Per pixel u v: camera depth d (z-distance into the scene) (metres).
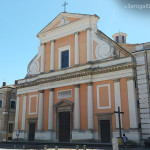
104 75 25.03
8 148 21.09
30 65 33.97
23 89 33.53
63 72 28.73
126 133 21.78
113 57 25.33
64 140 27.00
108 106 24.02
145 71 21.94
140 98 21.61
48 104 29.53
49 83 29.86
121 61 24.14
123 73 23.62
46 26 32.94
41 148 20.66
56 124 28.03
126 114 22.48
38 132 28.98
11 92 41.00
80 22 29.08
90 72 25.67
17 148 21.11
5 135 38.12
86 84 26.19
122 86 23.50
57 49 31.09
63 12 31.34
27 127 31.25
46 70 31.48
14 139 31.91
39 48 33.56
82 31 28.75
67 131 27.00
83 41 28.34
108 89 24.47
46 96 30.12
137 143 20.91
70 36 29.95
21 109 33.00
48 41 32.31
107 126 23.81
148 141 18.66
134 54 22.91
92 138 23.92
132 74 23.00
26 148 20.83
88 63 26.34
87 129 24.56
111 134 23.11
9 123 39.41
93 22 28.30
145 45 22.83
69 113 27.41
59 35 31.08
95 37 27.58
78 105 26.12
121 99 23.22
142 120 21.02
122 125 22.44
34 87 32.03
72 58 28.92
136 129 21.38
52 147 21.47
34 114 30.92
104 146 20.66
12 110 40.44
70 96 27.47
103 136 23.80
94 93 25.44
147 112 20.89
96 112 24.73
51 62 30.77
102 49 26.50
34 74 32.94
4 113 39.06
